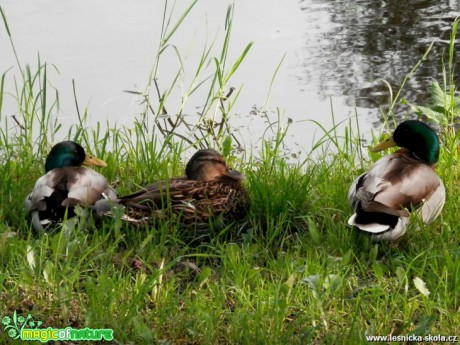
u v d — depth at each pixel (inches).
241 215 343.9
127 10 620.1
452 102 421.4
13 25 591.2
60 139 457.1
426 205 313.1
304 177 370.9
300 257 309.3
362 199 306.3
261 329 261.9
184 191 332.8
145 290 269.1
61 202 312.0
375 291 282.0
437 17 612.7
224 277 295.9
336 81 531.8
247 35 585.6
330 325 268.1
